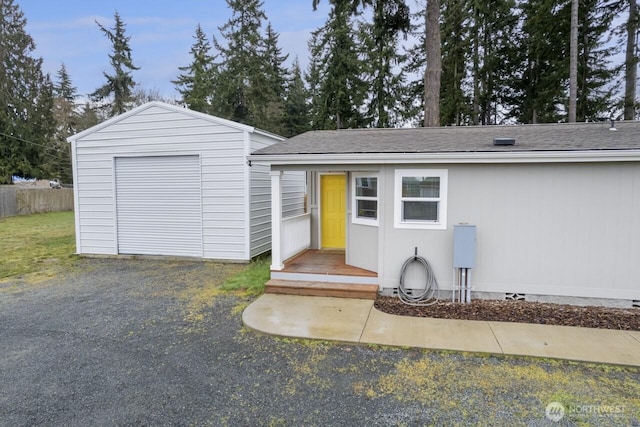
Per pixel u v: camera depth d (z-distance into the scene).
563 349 4.09
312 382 3.52
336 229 9.11
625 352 4.00
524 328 4.73
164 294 6.60
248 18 26.19
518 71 18.98
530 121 18.28
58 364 3.96
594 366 3.78
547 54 16.36
